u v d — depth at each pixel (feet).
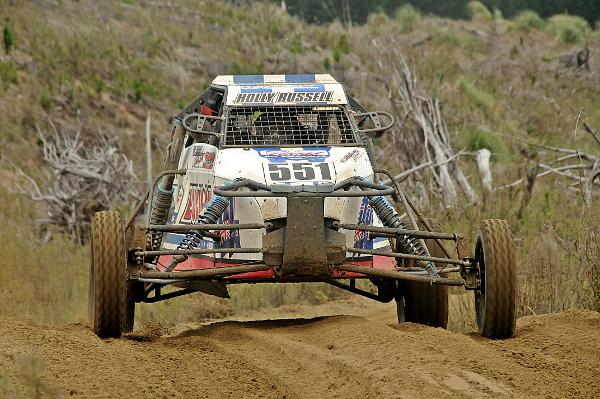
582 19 262.47
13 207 130.21
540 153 163.53
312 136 73.51
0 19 206.90
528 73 221.46
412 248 67.41
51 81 190.49
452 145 150.30
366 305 99.50
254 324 73.00
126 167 149.28
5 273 97.91
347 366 53.88
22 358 52.47
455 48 236.63
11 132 168.25
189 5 250.78
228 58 223.10
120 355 57.16
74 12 224.33
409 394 47.93
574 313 69.72
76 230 129.49
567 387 51.19
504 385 50.93
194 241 66.44
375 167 75.72
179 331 76.79
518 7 291.99
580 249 81.41
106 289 61.93
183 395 50.62
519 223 109.40
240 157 69.77
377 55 192.03
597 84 211.20
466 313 79.30
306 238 61.52
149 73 206.80
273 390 52.21
